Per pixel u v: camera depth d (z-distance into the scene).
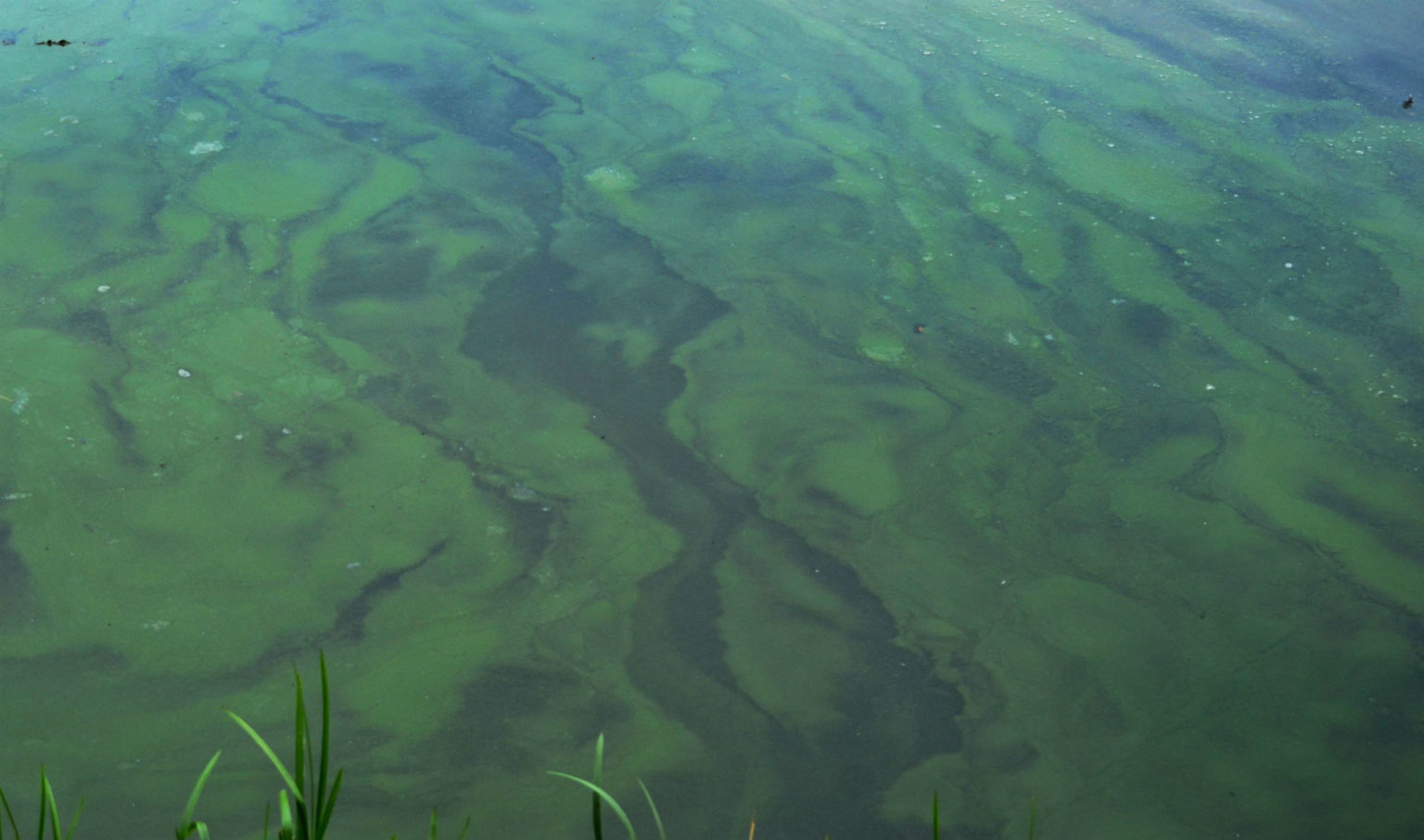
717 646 2.48
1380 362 3.26
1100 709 2.39
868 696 2.40
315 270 3.41
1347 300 3.47
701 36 4.73
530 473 2.84
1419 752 2.31
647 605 2.56
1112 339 3.33
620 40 4.66
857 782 2.24
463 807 2.16
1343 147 4.15
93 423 2.87
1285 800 2.23
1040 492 2.86
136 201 3.61
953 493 2.85
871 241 3.65
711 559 2.67
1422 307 3.45
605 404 3.04
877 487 2.86
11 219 3.49
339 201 3.68
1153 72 4.57
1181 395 3.15
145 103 4.07
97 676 2.33
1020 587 2.63
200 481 2.75
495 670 2.41
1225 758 2.30
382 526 2.68
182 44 4.45
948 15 4.96
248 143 3.91
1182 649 2.51
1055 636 2.53
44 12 4.63
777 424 3.01
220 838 2.07
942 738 2.32
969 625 2.55
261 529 2.65
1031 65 4.60
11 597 2.47
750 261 3.55
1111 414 3.08
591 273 3.46
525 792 2.19
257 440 2.86
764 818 2.18
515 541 2.67
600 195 3.79
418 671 2.39
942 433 3.01
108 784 2.14
